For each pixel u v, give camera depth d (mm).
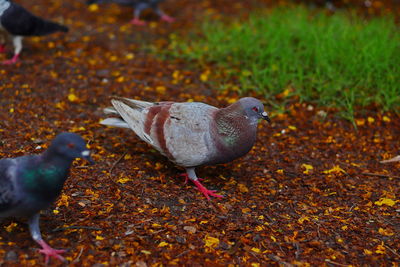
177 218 4625
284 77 7582
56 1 10805
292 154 6176
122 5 9883
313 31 8328
